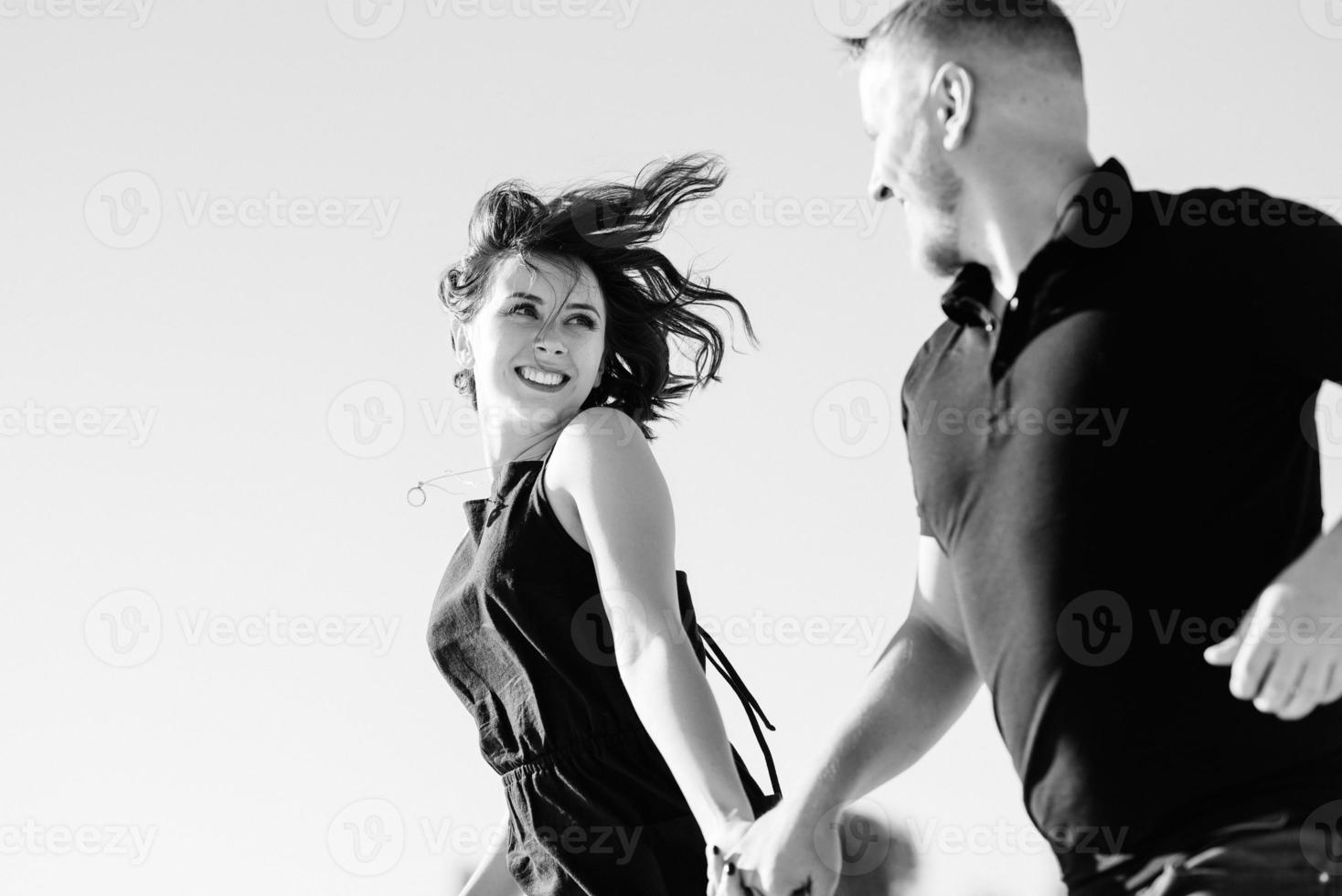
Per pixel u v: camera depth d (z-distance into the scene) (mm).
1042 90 3096
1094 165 3115
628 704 4383
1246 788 2826
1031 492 2951
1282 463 2885
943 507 3141
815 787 3402
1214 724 2838
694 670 4230
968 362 3139
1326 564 2635
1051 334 2973
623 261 4949
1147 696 2867
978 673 3473
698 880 4332
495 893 5012
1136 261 2924
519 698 4426
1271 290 2818
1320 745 2816
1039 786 3008
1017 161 3094
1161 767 2867
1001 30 3104
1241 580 2850
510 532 4465
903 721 3445
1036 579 2939
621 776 4352
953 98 3115
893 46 3191
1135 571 2875
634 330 5047
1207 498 2861
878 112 3223
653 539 4383
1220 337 2867
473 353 4961
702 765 4098
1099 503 2895
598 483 4395
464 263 4965
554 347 4793
